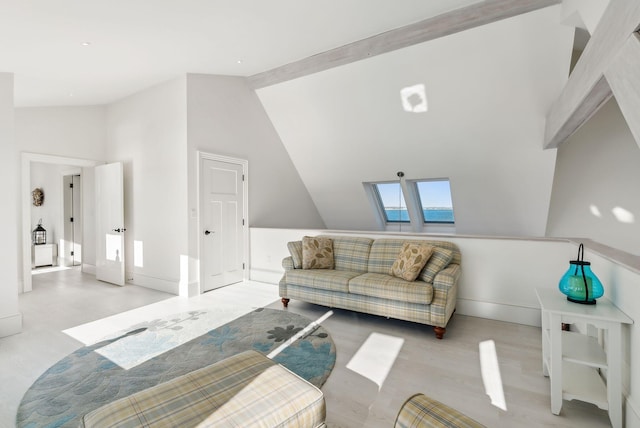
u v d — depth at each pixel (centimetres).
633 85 149
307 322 326
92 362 244
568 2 271
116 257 476
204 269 435
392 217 679
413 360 248
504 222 534
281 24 312
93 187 551
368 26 340
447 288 285
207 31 306
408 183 571
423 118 444
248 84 506
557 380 184
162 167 441
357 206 644
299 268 380
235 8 270
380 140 502
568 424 178
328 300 342
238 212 489
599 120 448
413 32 346
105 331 303
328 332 301
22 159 439
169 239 433
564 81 341
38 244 645
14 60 307
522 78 356
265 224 546
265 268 492
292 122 539
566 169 468
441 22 331
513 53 338
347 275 345
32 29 257
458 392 207
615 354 171
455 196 538
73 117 486
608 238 450
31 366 238
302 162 602
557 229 489
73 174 604
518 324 322
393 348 269
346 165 572
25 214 441
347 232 429
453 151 470
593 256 245
